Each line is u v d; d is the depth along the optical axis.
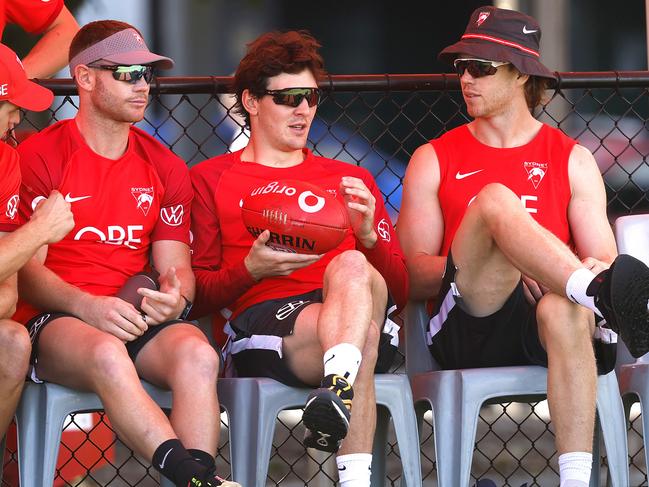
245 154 13.23
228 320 12.66
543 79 13.84
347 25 39.62
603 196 13.52
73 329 11.16
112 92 12.10
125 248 12.37
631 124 29.08
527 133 13.70
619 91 15.65
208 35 36.12
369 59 39.91
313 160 13.28
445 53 13.61
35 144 12.34
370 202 12.04
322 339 10.83
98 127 12.34
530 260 11.20
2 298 11.03
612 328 10.77
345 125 25.66
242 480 11.27
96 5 33.00
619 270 10.38
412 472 11.46
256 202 11.70
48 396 11.07
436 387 11.79
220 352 12.89
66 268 12.12
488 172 13.48
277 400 11.45
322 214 11.45
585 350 11.23
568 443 11.20
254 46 13.09
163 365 11.25
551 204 13.40
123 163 12.45
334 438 10.20
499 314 12.16
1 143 11.66
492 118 13.60
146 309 11.40
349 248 12.98
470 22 13.74
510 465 20.52
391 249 13.09
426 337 13.05
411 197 13.70
